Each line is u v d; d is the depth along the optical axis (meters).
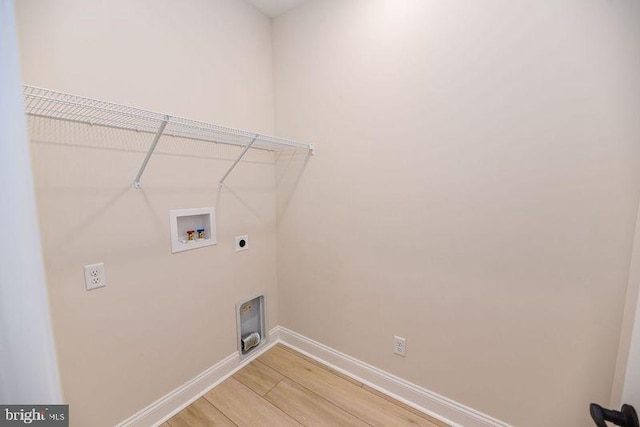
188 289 1.55
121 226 1.25
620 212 0.98
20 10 0.94
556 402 1.15
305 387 1.70
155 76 1.33
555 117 1.06
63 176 1.07
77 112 1.03
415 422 1.43
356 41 1.57
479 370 1.33
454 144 1.30
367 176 1.60
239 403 1.57
